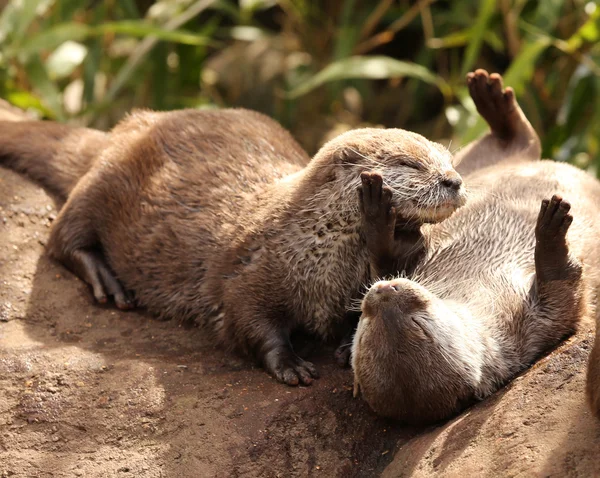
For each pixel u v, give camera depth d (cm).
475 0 1590
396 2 1762
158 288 970
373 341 761
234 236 916
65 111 1556
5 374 848
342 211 873
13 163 1102
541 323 822
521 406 719
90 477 762
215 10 1911
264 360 871
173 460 770
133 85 1593
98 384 840
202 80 1709
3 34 1412
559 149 1423
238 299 893
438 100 1816
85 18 1627
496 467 672
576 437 661
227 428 789
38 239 1020
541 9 1416
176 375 852
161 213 970
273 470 762
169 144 1006
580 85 1362
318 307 896
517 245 894
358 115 1816
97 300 975
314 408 812
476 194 959
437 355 757
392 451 784
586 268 873
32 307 945
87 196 1003
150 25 1445
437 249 914
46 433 806
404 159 860
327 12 1728
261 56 1822
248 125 1026
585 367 733
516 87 1327
